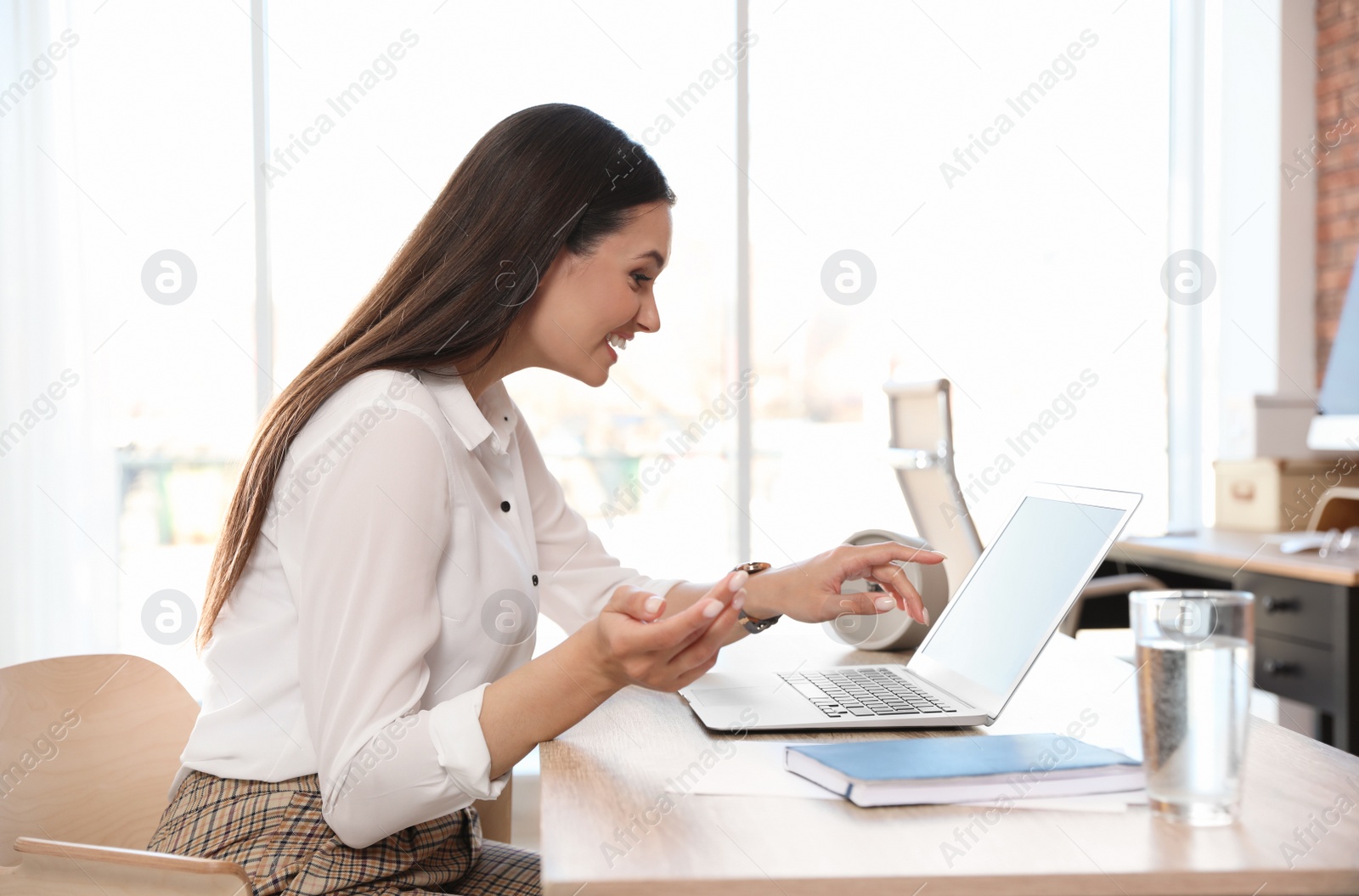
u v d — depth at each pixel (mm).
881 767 764
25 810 1057
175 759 1180
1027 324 3291
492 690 866
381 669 892
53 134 2852
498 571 1066
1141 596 719
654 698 1099
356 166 2967
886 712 990
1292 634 1885
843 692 1080
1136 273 3377
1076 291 3326
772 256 3150
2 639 2803
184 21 2922
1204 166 3428
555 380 3107
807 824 703
